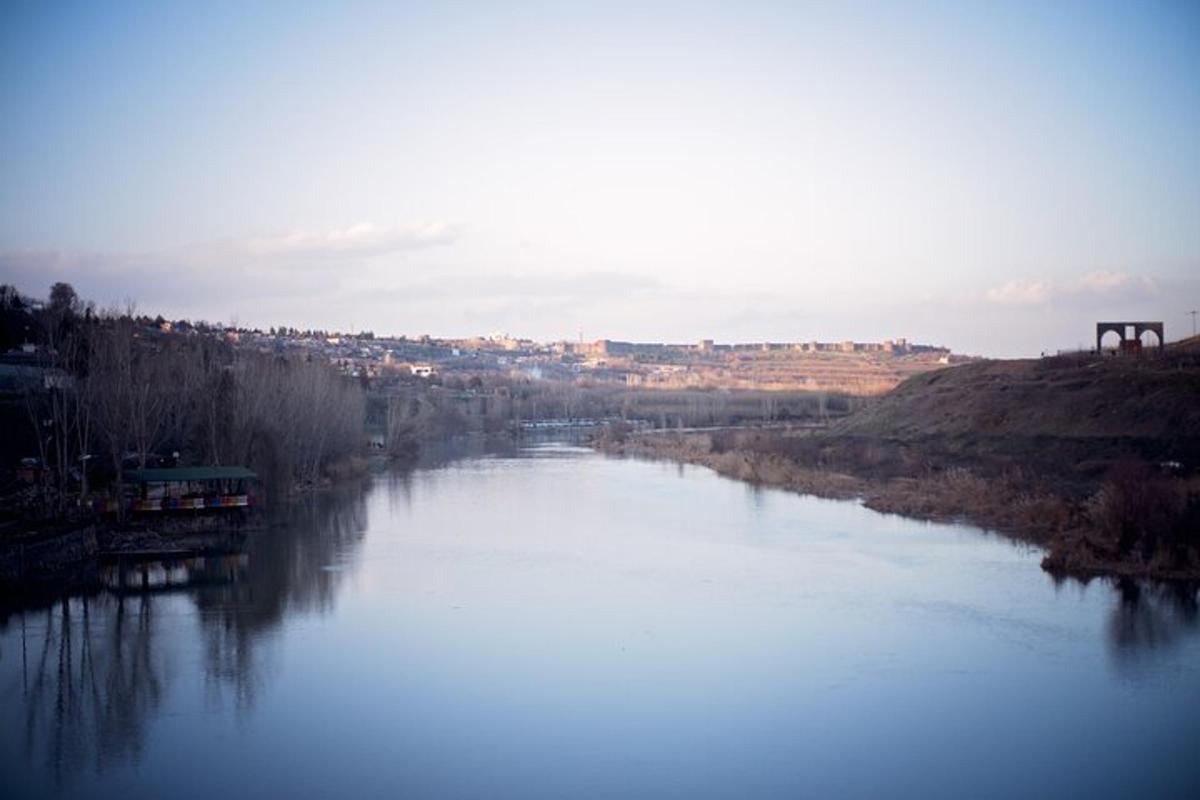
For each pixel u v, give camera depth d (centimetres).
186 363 9169
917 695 3891
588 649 4494
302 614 5116
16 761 3378
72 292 12281
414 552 6694
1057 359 12412
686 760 3353
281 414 9288
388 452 14025
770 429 16562
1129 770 3262
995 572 5834
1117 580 5556
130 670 4266
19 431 8681
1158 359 11150
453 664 4303
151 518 7438
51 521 6900
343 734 3588
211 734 3594
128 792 3164
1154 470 7281
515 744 3488
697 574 5925
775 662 4281
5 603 5381
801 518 8006
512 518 8212
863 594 5375
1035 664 4216
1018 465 9219
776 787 3164
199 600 5419
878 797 3100
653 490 10106
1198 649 4369
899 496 8581
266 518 8238
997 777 3216
